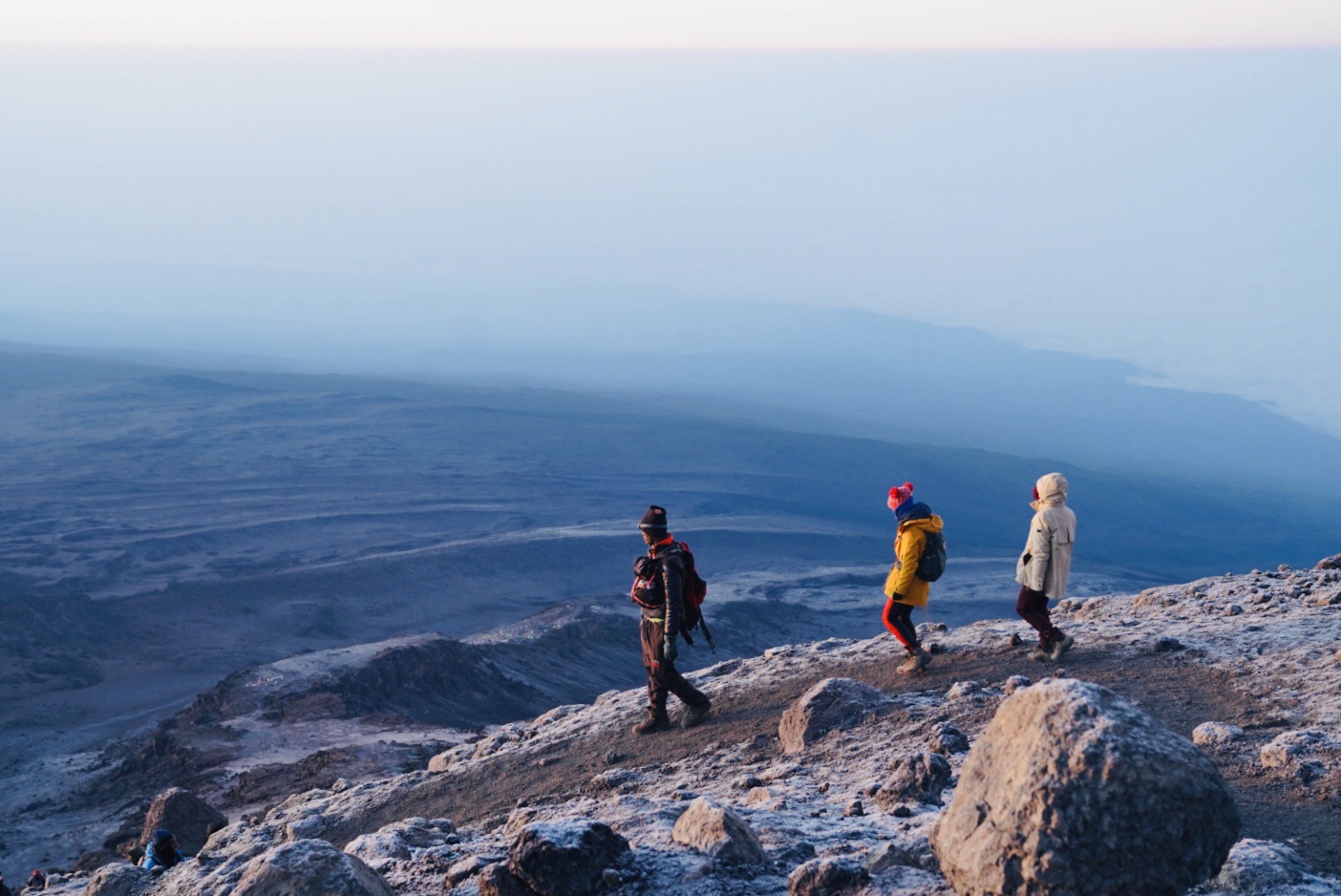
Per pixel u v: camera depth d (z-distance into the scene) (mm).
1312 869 4820
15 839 40531
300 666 62281
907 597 11133
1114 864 3146
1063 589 10609
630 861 4957
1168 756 3227
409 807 11922
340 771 34500
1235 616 11781
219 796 35250
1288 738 6688
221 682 59781
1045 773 3287
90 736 79625
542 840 4738
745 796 7926
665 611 11273
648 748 11203
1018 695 3617
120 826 39469
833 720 9797
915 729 9078
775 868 5043
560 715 15414
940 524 11289
